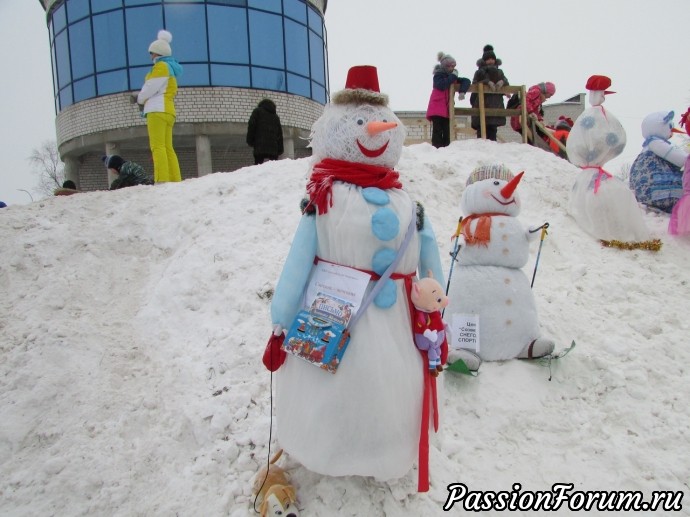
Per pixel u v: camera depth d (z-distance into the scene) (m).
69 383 3.71
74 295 4.73
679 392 3.64
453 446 3.15
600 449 3.19
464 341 3.74
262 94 19.17
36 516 2.86
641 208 7.05
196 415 3.31
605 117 5.96
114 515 2.84
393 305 2.61
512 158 7.69
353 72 2.73
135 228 5.72
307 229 2.64
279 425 2.65
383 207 2.60
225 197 6.03
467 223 4.02
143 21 18.48
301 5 20.78
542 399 3.57
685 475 2.99
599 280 5.04
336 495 2.71
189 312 4.43
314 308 2.56
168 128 7.83
